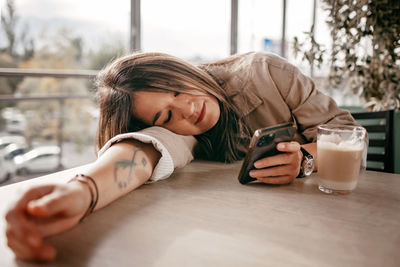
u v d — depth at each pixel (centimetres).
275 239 49
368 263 42
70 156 295
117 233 51
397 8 177
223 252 45
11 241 42
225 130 109
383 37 183
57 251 45
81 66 459
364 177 85
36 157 297
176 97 96
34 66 495
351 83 208
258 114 124
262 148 74
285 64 125
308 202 66
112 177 64
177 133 102
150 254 44
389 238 50
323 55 200
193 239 49
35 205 44
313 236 50
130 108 97
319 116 113
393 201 67
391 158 123
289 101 119
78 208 51
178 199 67
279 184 77
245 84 123
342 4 192
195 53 256
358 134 68
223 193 71
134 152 76
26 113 282
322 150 71
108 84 102
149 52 103
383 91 193
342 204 65
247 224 55
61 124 283
